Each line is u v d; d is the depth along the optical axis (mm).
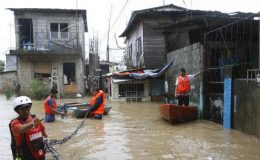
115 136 9992
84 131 10805
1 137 10047
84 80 31125
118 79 22125
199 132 10586
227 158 7488
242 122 10484
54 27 28312
